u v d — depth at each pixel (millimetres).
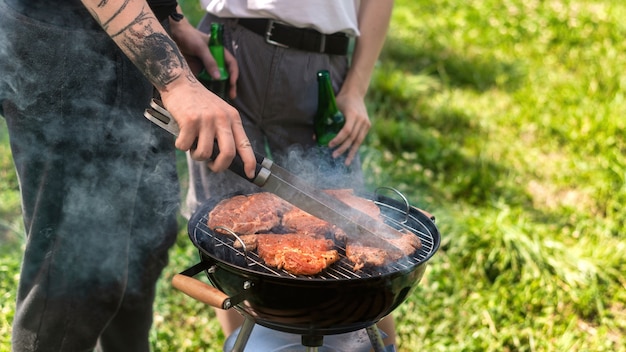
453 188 2809
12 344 1581
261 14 1711
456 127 3348
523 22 4555
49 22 1434
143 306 1724
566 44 4273
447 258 2406
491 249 2418
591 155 3105
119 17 1337
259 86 1759
